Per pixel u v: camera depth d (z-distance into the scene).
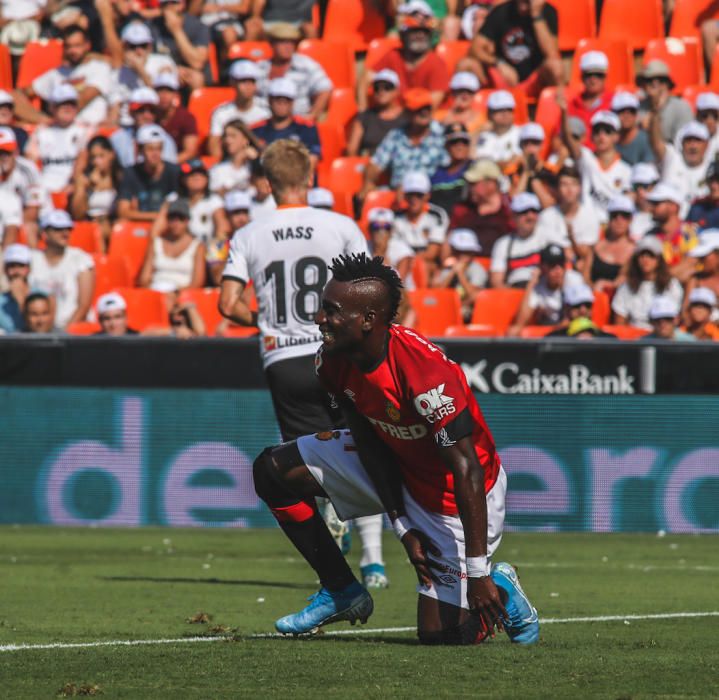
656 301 43.38
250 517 39.94
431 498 15.59
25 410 40.53
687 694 12.13
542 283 45.78
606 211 50.78
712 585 25.86
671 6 60.28
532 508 39.12
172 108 54.91
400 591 24.86
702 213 49.62
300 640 16.70
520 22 56.19
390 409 14.90
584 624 19.08
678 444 38.81
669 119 53.41
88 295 48.41
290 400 23.84
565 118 51.38
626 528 39.03
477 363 38.81
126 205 52.22
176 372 39.97
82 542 35.72
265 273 23.94
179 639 16.81
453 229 49.72
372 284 14.55
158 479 40.19
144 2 61.75
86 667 13.98
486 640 16.69
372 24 61.66
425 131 52.41
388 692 12.20
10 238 50.56
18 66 62.19
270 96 52.47
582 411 38.88
